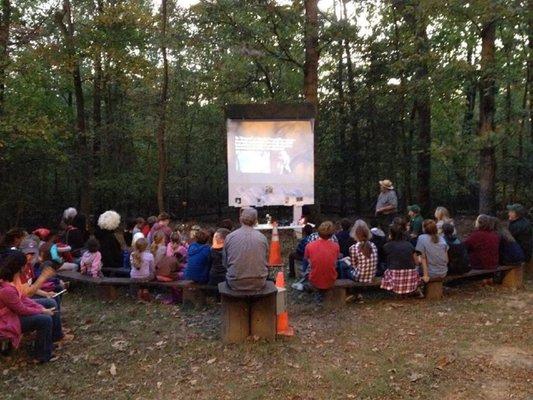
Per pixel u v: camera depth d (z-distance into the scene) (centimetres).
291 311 641
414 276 663
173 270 680
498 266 739
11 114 1221
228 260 516
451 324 579
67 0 1453
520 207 813
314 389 420
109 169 1641
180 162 1867
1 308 451
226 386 428
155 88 1647
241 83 1627
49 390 427
